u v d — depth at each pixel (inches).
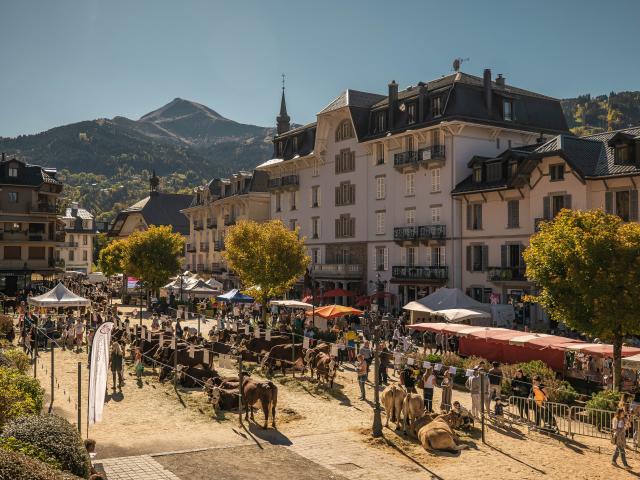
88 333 1440.7
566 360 1184.2
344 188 2493.8
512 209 1852.9
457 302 1493.6
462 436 808.9
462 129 2034.9
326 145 2593.5
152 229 2785.4
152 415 874.8
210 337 1502.2
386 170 2295.8
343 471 663.1
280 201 2896.2
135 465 663.1
